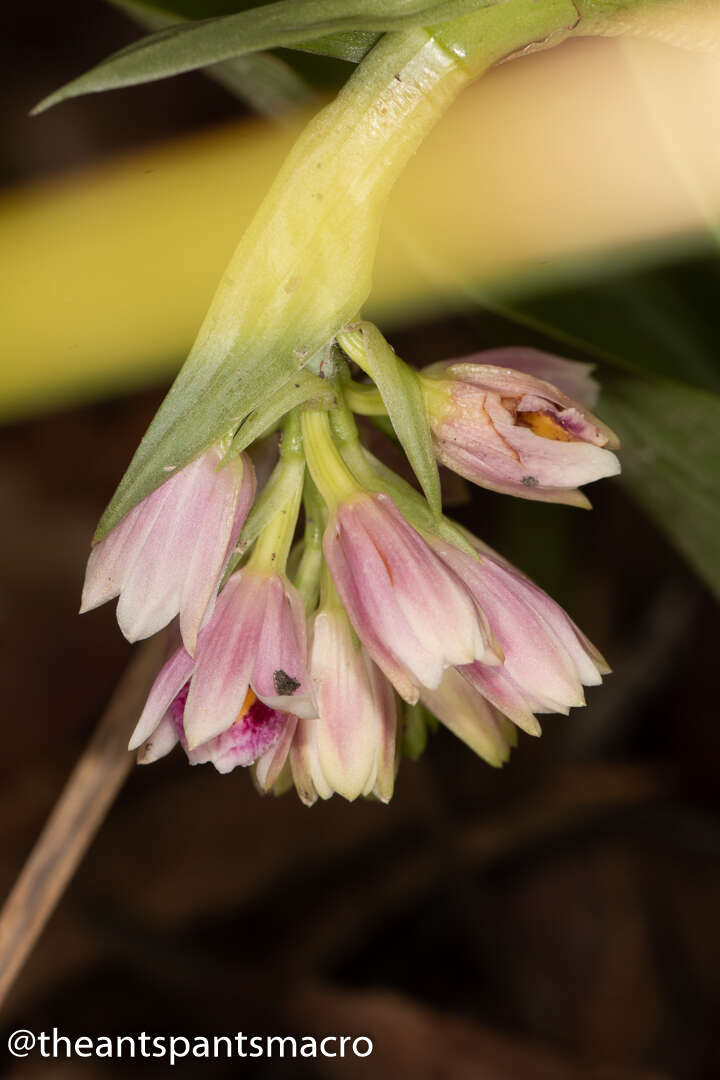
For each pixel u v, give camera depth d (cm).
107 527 22
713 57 24
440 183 26
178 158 25
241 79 26
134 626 23
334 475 23
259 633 23
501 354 25
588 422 23
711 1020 41
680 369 26
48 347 24
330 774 23
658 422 26
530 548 42
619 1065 40
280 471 23
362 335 23
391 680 23
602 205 25
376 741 24
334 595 24
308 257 23
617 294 27
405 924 42
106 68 22
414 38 23
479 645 23
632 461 27
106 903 41
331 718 24
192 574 23
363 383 24
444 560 23
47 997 39
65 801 27
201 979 40
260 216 23
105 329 24
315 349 22
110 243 24
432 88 23
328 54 23
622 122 25
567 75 25
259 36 22
